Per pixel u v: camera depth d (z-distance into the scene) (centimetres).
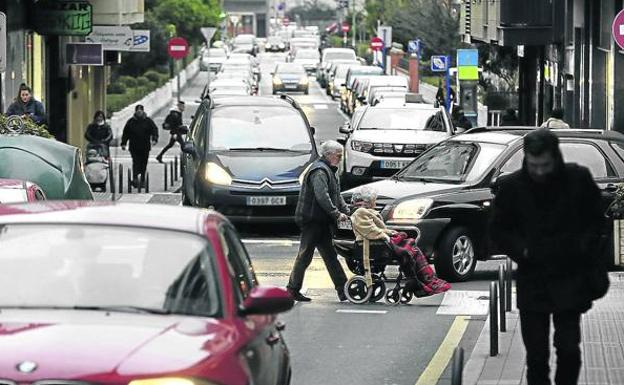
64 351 1580
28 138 4631
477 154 4350
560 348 2138
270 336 1941
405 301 3803
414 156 6875
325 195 3706
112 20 8975
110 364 1558
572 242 2100
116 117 11681
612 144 4488
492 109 11675
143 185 7875
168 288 1786
